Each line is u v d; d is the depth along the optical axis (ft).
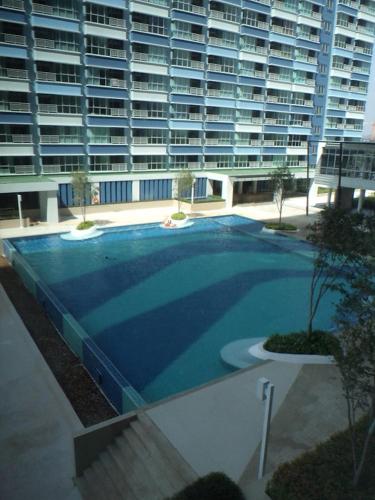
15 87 120.26
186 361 57.62
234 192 177.27
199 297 79.61
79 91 130.82
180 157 160.97
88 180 130.52
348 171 140.67
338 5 189.06
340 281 87.66
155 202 153.17
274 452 35.47
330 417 40.06
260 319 71.00
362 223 47.91
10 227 119.44
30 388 49.14
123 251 107.04
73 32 124.77
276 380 46.29
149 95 144.56
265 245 115.24
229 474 33.14
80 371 53.98
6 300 74.28
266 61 170.40
